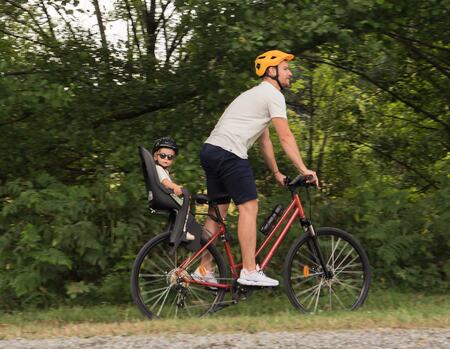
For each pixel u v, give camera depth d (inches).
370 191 829.2
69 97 810.8
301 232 754.2
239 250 698.8
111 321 657.0
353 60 991.0
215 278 642.8
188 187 745.0
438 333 525.3
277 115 621.3
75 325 619.5
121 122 901.8
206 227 649.6
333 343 496.1
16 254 713.6
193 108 900.0
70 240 722.2
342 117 1123.9
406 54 1026.7
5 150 879.1
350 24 809.5
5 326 634.8
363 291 669.3
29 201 722.2
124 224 736.3
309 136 1104.8
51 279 731.4
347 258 671.1
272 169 667.4
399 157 1149.7
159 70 912.9
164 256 634.8
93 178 887.1
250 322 575.8
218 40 813.9
